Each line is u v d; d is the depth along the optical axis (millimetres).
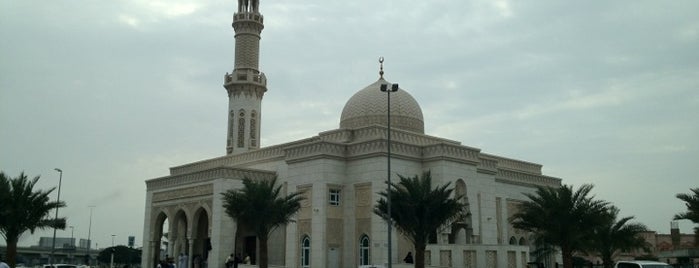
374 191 51594
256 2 75812
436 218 39531
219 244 55688
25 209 45688
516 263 48031
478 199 57375
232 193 45156
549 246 48906
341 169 54531
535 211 44312
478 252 45875
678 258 69188
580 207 42594
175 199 64312
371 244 50750
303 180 55031
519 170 72562
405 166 52844
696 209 41719
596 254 59188
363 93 63469
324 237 51938
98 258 114750
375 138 53969
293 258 53906
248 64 73312
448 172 52938
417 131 62469
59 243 167000
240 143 71625
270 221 44594
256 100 73375
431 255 47031
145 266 66938
